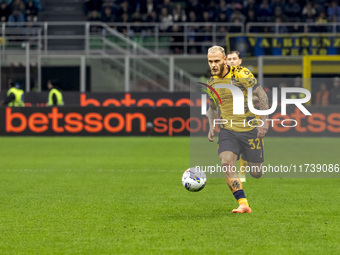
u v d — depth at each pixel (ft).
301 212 60.59
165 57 194.29
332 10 217.56
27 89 185.88
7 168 101.55
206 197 70.64
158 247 46.06
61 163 109.50
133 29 216.54
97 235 50.14
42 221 56.03
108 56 191.31
